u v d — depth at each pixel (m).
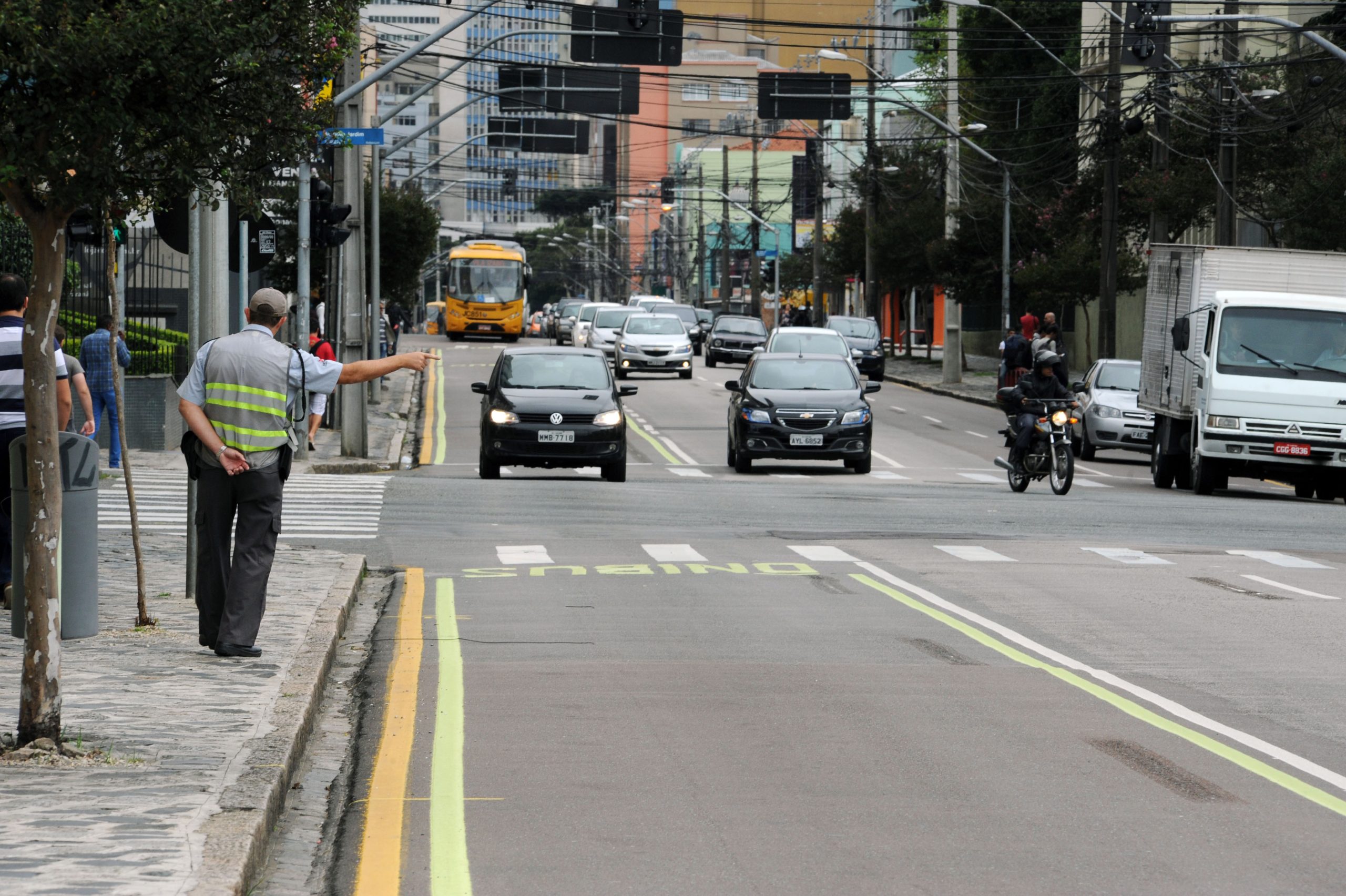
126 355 59.31
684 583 35.09
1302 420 59.34
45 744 17.41
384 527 45.19
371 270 106.00
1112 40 92.88
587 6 75.25
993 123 162.00
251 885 14.05
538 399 60.53
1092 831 16.23
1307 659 26.38
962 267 126.06
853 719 21.59
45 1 16.09
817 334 96.69
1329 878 14.66
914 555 40.00
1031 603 32.41
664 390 116.12
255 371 23.44
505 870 14.86
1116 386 79.31
